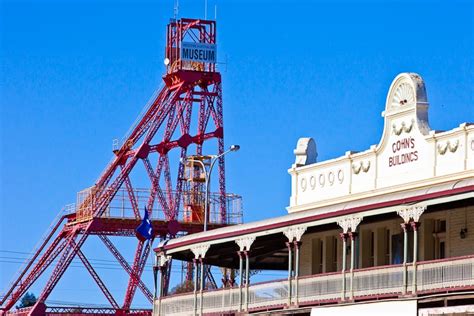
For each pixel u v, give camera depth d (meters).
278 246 69.25
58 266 114.12
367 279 56.75
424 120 61.25
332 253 66.81
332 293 58.94
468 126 57.75
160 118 116.94
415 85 61.31
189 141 116.38
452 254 57.75
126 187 113.88
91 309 112.31
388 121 63.53
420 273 53.50
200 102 118.56
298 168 70.75
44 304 112.00
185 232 113.19
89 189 113.94
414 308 53.69
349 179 66.31
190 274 98.00
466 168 57.72
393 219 60.59
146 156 115.12
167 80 118.31
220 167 117.81
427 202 53.34
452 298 51.84
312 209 62.16
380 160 64.06
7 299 118.31
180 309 70.69
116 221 112.50
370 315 56.31
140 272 113.94
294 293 61.66
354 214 57.78
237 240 66.19
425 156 60.53
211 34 119.50
